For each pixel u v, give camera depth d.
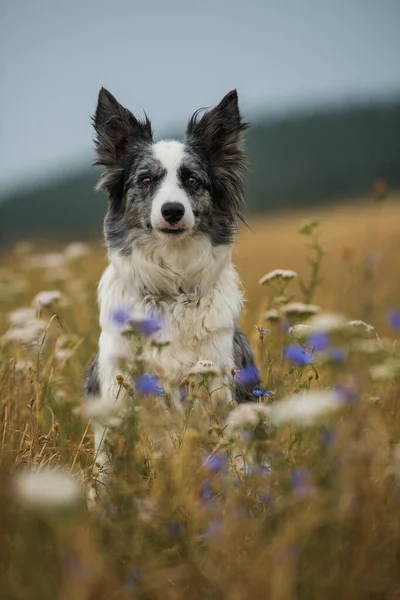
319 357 4.71
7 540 4.05
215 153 8.00
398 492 4.17
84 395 7.22
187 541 4.15
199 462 4.77
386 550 4.04
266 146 78.25
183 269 7.12
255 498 4.54
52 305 7.71
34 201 64.81
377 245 15.85
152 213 7.16
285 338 6.82
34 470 4.96
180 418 5.74
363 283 8.73
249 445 4.52
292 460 4.66
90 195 65.38
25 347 7.06
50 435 6.09
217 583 3.79
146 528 4.18
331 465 4.08
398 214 32.16
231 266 7.68
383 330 9.95
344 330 5.02
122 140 8.03
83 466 6.12
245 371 6.02
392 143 77.19
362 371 5.57
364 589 3.77
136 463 4.62
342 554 3.86
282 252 23.30
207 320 6.90
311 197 61.75
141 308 7.12
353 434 4.03
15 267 15.37
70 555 3.71
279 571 3.54
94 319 9.35
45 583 3.71
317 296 10.90
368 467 3.91
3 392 6.77
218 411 6.18
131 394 5.18
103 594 3.80
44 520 3.95
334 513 3.82
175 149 7.64
